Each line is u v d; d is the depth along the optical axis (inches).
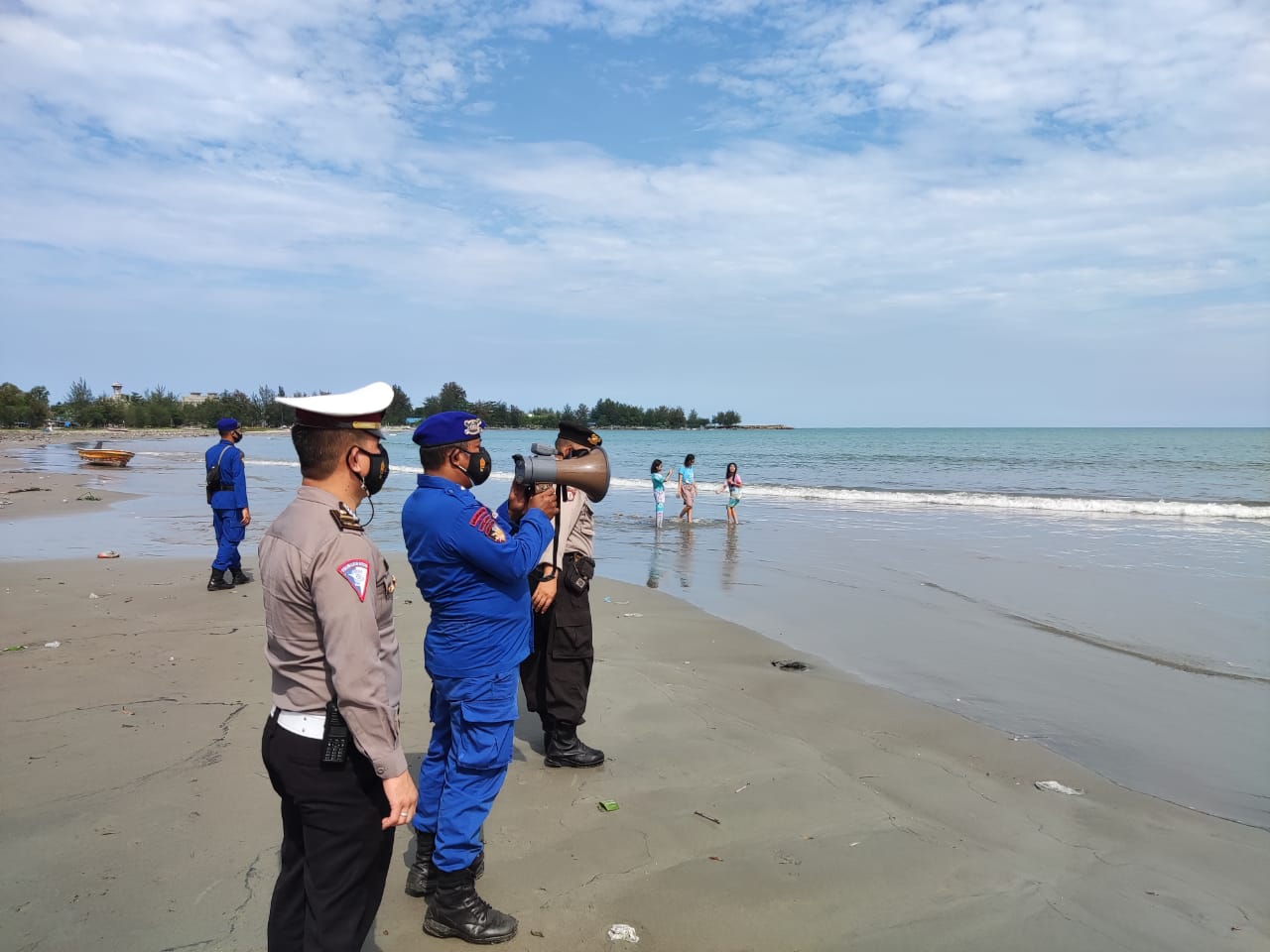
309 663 91.0
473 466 131.4
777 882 139.9
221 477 368.5
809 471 1542.8
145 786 166.7
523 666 192.1
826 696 242.5
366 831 93.2
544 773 183.8
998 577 449.7
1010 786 184.1
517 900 133.3
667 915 129.5
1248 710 238.8
